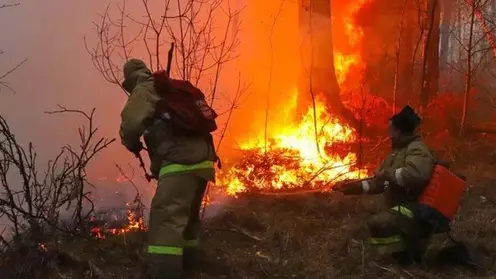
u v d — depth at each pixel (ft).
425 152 14.98
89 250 16.26
